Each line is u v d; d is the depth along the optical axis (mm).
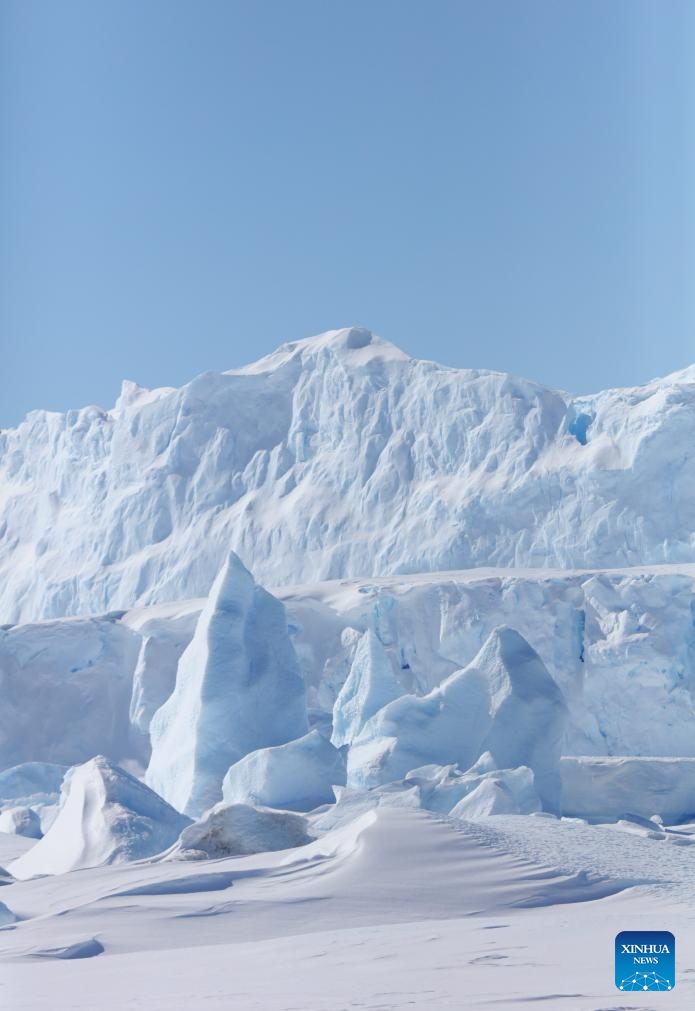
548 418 94875
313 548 97438
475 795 33281
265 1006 9547
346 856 20562
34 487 122625
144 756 76125
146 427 111938
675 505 86375
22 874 30641
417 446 98375
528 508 90312
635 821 33594
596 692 75812
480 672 43812
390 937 14438
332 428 103562
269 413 108875
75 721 78938
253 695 46000
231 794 40562
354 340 108250
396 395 101375
